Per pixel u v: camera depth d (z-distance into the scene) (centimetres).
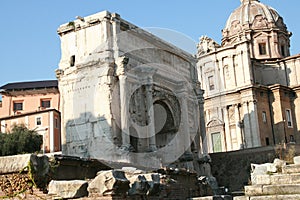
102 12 3634
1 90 6372
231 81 6116
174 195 1619
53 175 1023
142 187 927
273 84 6381
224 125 5966
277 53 6662
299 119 6103
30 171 928
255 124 5762
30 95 6312
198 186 2053
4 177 946
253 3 7169
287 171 1291
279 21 6938
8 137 4600
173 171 1741
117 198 859
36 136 4912
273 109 6069
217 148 5941
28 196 918
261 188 1145
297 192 1090
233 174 4309
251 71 6056
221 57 6219
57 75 3369
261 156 4184
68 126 3086
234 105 5978
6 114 6256
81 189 892
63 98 3288
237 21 6969
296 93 6197
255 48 6694
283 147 4088
